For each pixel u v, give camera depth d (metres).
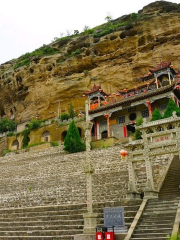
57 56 60.50
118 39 54.12
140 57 49.81
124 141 33.75
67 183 21.03
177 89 36.75
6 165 33.38
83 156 27.02
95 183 19.38
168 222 11.51
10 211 17.94
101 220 13.40
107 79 52.03
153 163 20.23
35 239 13.84
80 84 53.91
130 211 13.31
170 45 48.16
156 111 30.25
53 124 49.06
